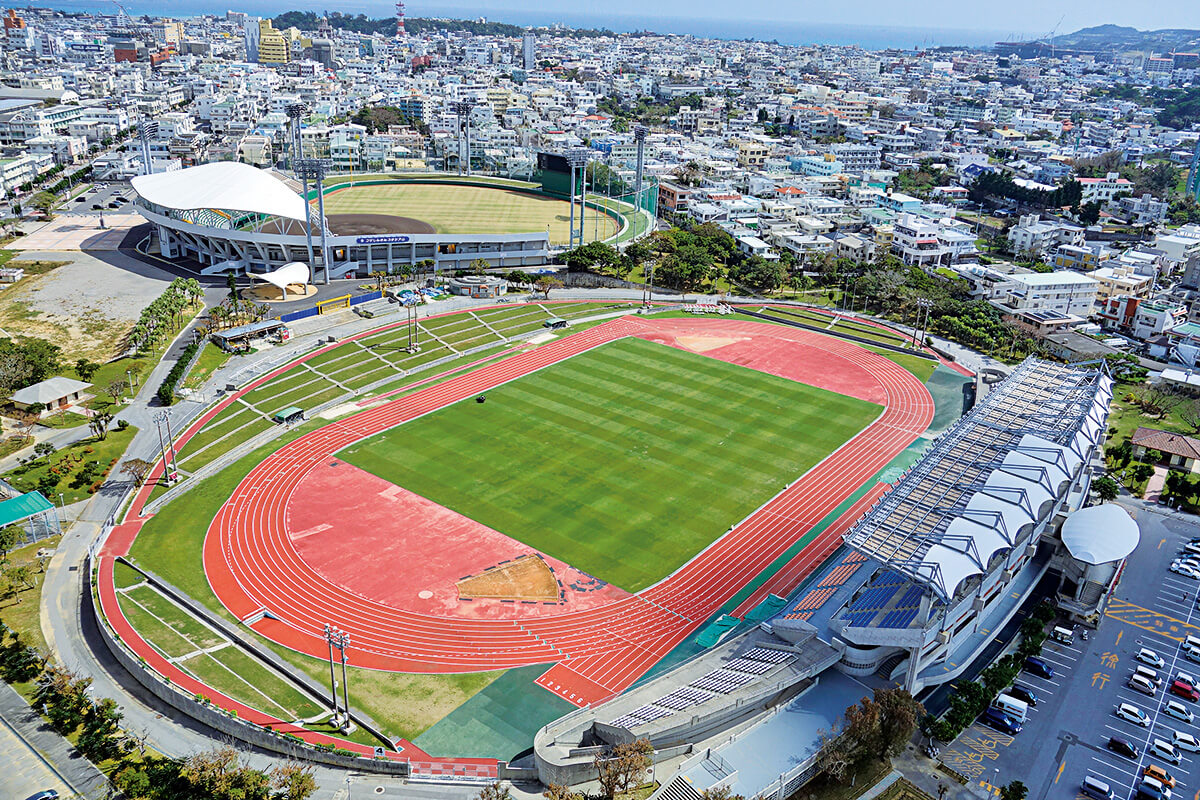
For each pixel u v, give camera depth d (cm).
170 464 15338
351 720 9925
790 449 16775
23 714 9938
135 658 10588
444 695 10438
